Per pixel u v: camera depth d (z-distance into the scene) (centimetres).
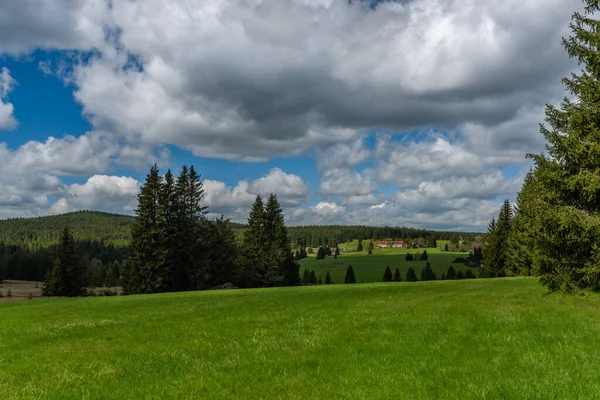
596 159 1745
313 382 881
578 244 1906
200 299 3281
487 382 819
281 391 838
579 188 1806
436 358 1009
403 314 1730
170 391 860
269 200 8569
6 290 10050
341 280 14188
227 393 837
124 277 6588
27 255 14825
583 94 1881
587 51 1847
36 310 2875
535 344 1090
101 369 1062
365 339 1272
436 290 2941
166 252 6431
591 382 776
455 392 773
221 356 1155
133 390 875
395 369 947
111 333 1622
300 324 1631
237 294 3709
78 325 1898
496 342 1143
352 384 858
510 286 2878
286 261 8212
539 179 1967
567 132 1925
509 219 7419
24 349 1366
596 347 1020
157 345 1333
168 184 6969
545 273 2028
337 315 1841
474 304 1897
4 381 988
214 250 7462
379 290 3294
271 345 1266
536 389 765
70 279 7494
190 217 7269
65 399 840
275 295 3331
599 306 1616
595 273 1822
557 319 1386
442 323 1450
